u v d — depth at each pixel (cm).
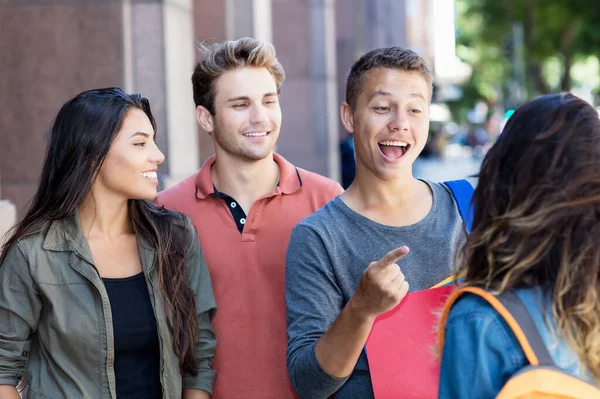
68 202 272
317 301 254
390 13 3173
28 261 270
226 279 312
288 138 1176
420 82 269
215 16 789
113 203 282
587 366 178
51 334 268
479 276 185
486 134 6097
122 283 278
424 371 236
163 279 279
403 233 264
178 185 331
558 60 3572
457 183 279
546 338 174
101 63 543
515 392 167
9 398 268
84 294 269
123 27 543
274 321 310
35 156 545
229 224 316
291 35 1175
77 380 265
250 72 316
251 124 314
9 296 271
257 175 323
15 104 545
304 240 262
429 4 8131
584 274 176
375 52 272
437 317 238
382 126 265
